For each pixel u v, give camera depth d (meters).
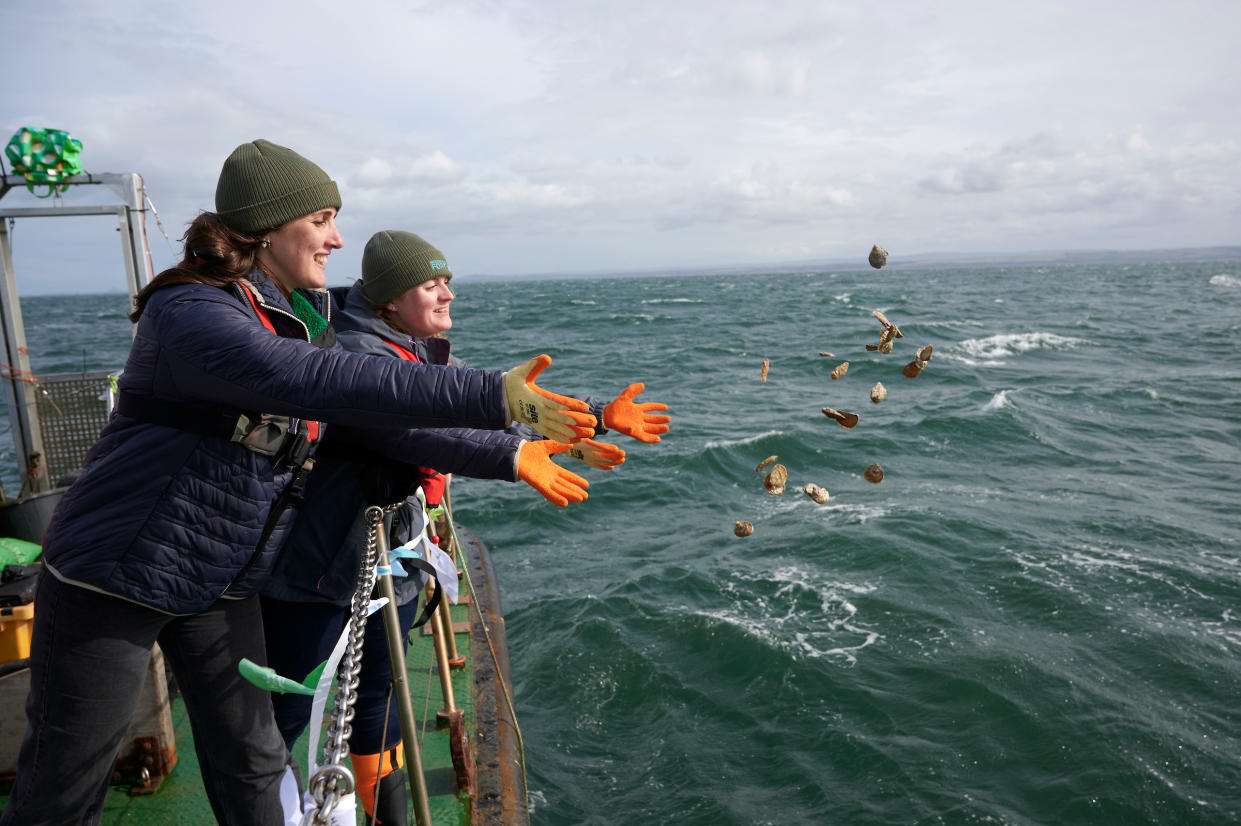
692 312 54.38
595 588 9.02
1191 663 7.18
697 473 13.54
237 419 1.35
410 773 1.55
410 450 1.64
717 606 8.43
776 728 6.39
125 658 1.40
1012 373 24.66
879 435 16.03
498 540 10.84
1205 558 9.43
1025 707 6.51
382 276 1.98
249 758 1.58
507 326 45.50
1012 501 11.84
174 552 1.35
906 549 9.70
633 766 5.98
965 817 5.44
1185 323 40.12
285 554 1.66
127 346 36.38
